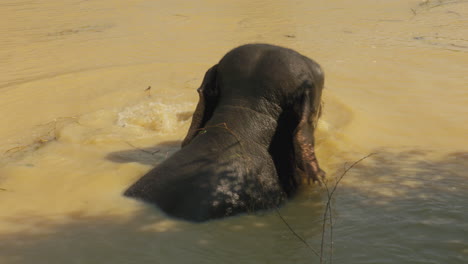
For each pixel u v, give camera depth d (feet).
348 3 110.32
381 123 49.08
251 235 30.58
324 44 78.89
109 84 62.90
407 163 40.75
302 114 35.94
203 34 88.84
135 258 28.02
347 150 43.42
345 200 35.06
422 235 30.09
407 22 90.48
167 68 69.15
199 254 28.45
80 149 44.04
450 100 54.54
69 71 69.26
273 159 36.04
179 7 112.68
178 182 33.14
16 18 105.09
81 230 30.89
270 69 36.52
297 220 32.63
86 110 54.49
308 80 36.58
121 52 78.74
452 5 101.81
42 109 55.26
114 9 111.96
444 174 38.63
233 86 37.17
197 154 34.42
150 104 54.85
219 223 31.78
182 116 52.26
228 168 33.45
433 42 76.84
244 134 35.35
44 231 30.83
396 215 32.60
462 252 28.22
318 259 27.91
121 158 42.45
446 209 33.14
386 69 65.51
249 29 91.35
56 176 38.45
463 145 44.04
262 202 33.94
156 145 45.55
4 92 60.64
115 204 33.60
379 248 28.84
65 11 110.63
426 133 46.75
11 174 38.81
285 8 108.47
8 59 76.48
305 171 35.60
